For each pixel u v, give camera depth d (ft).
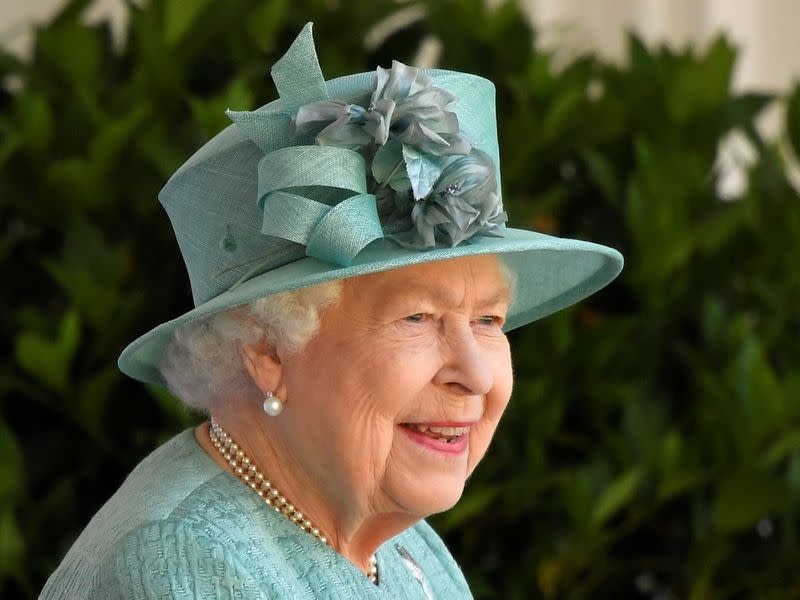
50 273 38.27
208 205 22.40
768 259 41.27
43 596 21.49
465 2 41.55
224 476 21.94
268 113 21.25
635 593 41.27
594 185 41.42
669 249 39.65
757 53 59.57
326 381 21.49
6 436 35.78
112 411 37.78
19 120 37.88
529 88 40.83
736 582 40.75
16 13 50.98
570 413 40.24
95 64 39.60
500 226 22.34
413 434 21.98
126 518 20.79
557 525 39.17
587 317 41.16
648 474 39.27
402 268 21.38
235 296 20.89
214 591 19.65
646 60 42.63
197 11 38.75
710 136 41.88
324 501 22.24
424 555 26.03
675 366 41.47
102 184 37.93
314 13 40.57
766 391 38.19
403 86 21.11
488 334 22.91
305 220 20.68
